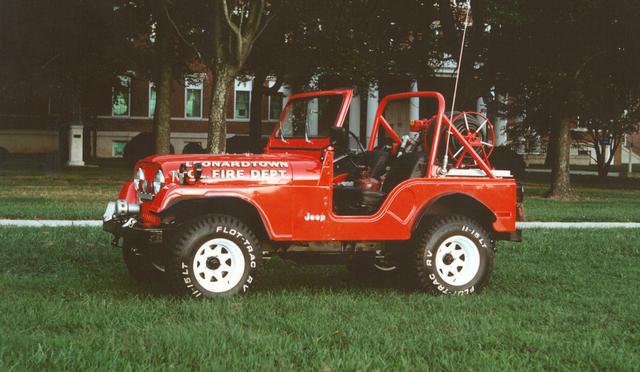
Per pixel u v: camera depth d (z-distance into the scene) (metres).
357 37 25.55
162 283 8.08
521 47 24.34
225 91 18.30
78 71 27.77
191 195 6.99
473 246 7.89
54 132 47.88
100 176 28.31
